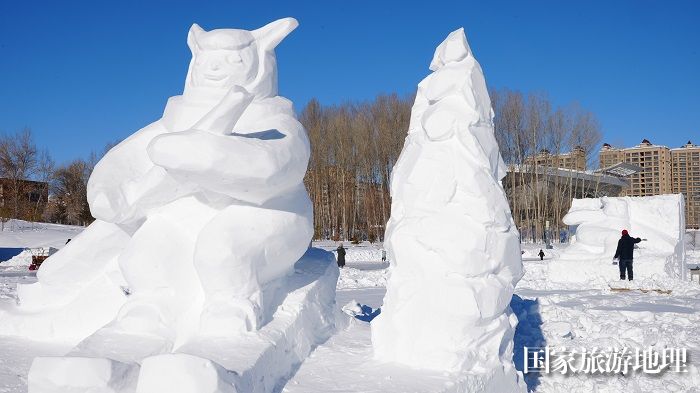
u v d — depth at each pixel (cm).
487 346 509
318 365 507
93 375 379
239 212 511
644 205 1698
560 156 5006
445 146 531
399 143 4209
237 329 471
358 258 3091
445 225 511
